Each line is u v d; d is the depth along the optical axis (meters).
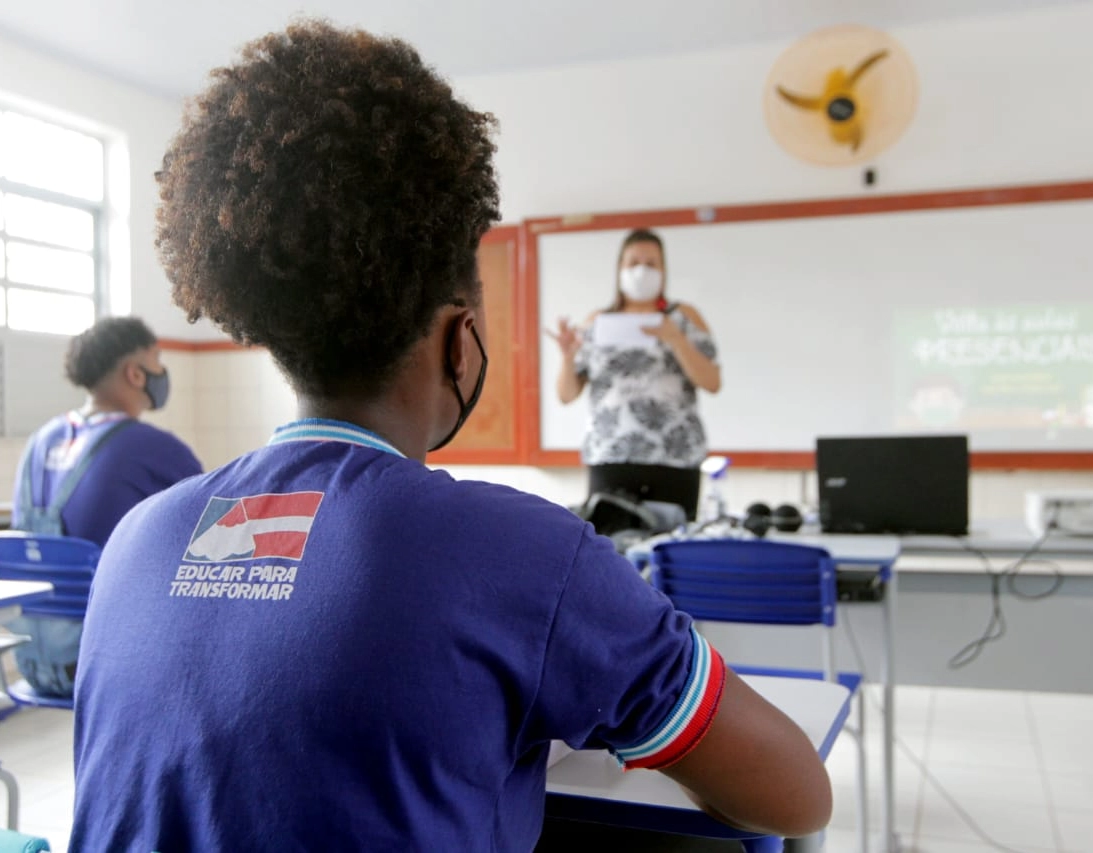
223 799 0.52
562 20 4.28
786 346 4.56
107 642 0.59
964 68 4.33
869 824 2.41
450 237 0.62
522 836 0.59
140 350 2.39
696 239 4.66
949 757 2.92
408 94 0.62
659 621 0.58
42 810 2.59
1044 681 2.92
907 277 4.41
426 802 0.52
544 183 4.91
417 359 0.65
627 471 2.87
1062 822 2.41
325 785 0.51
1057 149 4.23
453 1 4.07
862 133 3.64
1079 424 4.23
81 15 4.09
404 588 0.53
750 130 4.61
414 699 0.51
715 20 4.29
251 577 0.56
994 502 4.38
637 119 4.76
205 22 4.16
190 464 2.38
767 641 3.13
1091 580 2.87
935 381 4.39
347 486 0.58
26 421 4.20
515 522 0.56
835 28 3.65
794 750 0.64
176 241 0.64
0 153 4.30
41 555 2.08
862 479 2.64
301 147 0.59
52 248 4.58
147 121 4.95
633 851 0.90
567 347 3.89
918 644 3.03
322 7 4.09
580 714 0.55
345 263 0.59
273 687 0.52
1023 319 4.28
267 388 5.22
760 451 4.61
